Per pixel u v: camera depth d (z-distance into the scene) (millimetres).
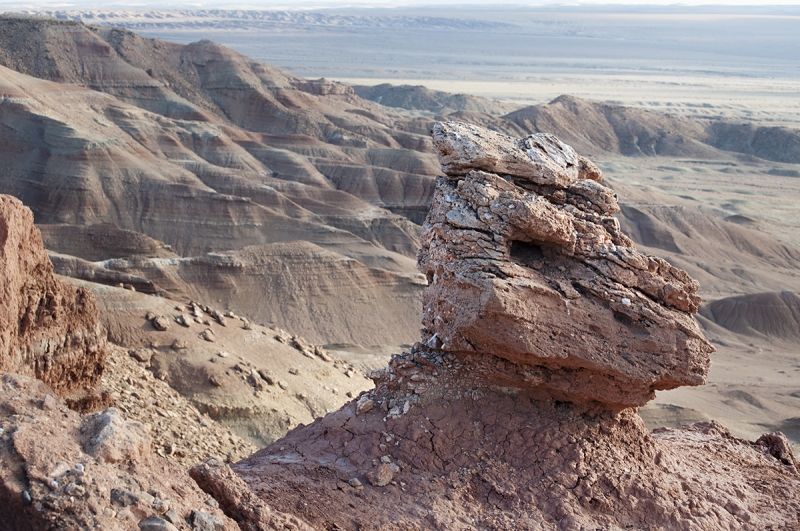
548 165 12539
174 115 141250
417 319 71938
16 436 7457
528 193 12320
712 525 11422
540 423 12125
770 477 14266
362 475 11273
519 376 12055
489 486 11328
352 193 120375
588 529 10742
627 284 11984
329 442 12078
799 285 111688
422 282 74562
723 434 16391
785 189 178375
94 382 17703
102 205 93375
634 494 11539
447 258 11992
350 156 132625
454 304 11789
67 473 7285
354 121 162875
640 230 123312
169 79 156250
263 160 122812
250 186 103062
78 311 16812
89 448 7766
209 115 144250
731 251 122312
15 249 13742
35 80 112375
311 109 161625
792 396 58219
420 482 11250
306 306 69312
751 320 87250
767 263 120938
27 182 95438
